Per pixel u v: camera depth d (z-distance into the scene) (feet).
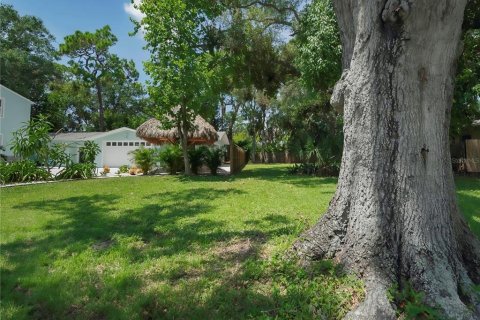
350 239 10.39
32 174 40.91
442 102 9.95
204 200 25.18
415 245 9.40
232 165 53.83
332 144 47.75
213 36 51.90
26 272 11.52
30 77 99.25
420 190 9.66
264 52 56.85
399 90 9.64
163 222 18.16
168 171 55.36
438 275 8.84
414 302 8.24
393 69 9.62
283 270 10.77
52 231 16.65
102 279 10.96
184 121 48.96
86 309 9.18
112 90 129.08
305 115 53.67
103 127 117.29
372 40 9.88
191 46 45.27
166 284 10.56
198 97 45.21
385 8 9.31
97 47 109.81
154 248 14.02
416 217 9.56
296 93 68.95
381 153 9.95
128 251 13.64
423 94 9.64
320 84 41.91
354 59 10.53
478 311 8.09
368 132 10.16
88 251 13.65
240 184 35.86
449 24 9.19
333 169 47.55
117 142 86.43
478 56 36.22
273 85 62.75
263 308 8.95
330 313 8.41
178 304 9.32
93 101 131.64
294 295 9.21
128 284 10.54
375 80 9.95
